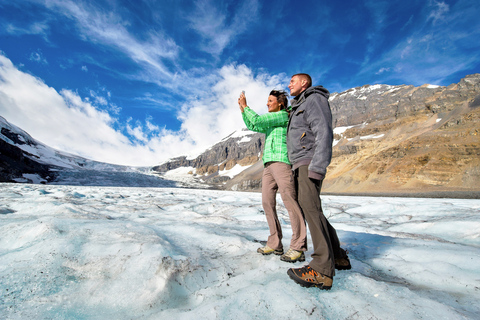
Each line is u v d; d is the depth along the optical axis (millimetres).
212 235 2359
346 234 2602
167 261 1485
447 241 2465
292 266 1629
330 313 1047
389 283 1434
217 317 1001
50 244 1736
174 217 3955
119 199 7246
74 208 3721
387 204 6012
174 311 1101
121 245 1743
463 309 1086
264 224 3443
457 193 33531
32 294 1192
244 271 1665
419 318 975
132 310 1122
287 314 1019
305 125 1604
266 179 1992
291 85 1814
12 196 5684
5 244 1910
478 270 1504
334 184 55969
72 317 1051
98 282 1318
